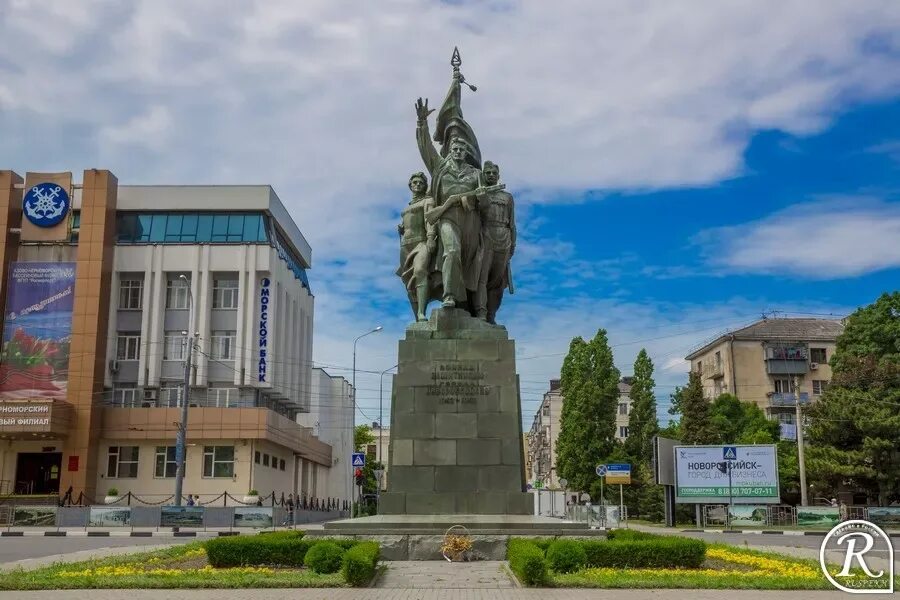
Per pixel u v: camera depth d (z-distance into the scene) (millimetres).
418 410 14969
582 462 51906
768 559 14031
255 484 44281
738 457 36906
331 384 67875
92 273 44719
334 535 13758
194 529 31250
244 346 45812
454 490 14641
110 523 32344
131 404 45469
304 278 57688
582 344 54594
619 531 14930
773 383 64188
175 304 46531
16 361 43719
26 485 43312
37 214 45062
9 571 12469
